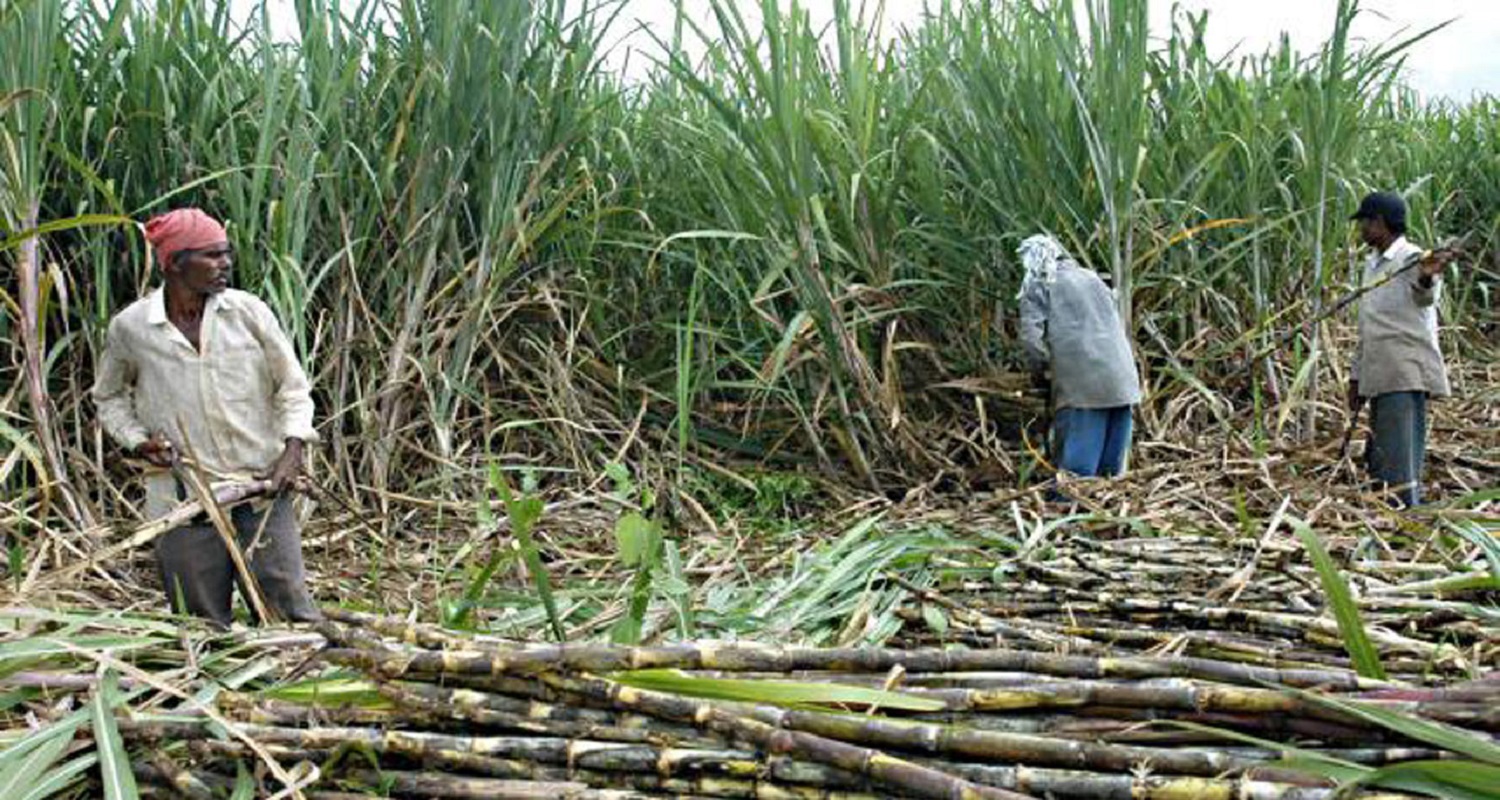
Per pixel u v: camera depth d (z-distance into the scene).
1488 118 11.08
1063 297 5.81
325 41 5.62
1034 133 6.29
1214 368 6.97
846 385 6.54
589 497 5.49
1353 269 7.11
